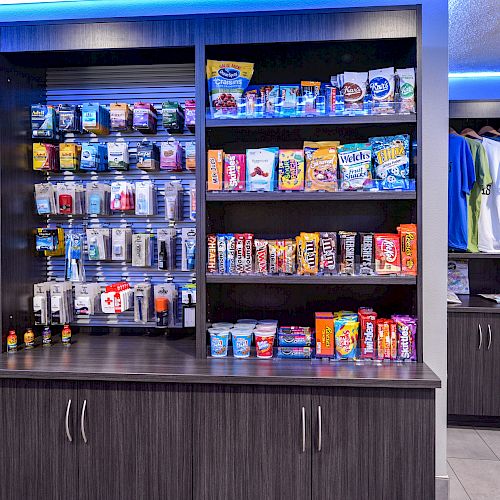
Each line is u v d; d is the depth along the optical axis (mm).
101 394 2492
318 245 2680
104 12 2977
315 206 3014
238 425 2436
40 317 3008
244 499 2441
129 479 2490
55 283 3061
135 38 2707
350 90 2676
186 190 3156
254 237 3057
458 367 4172
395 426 2369
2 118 2811
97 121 3002
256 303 3051
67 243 3107
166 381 2426
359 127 2891
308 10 2598
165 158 2984
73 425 2510
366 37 2572
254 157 2680
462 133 4637
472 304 4266
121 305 2994
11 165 2889
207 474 2455
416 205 2582
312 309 3020
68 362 2615
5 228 2824
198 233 2658
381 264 2613
